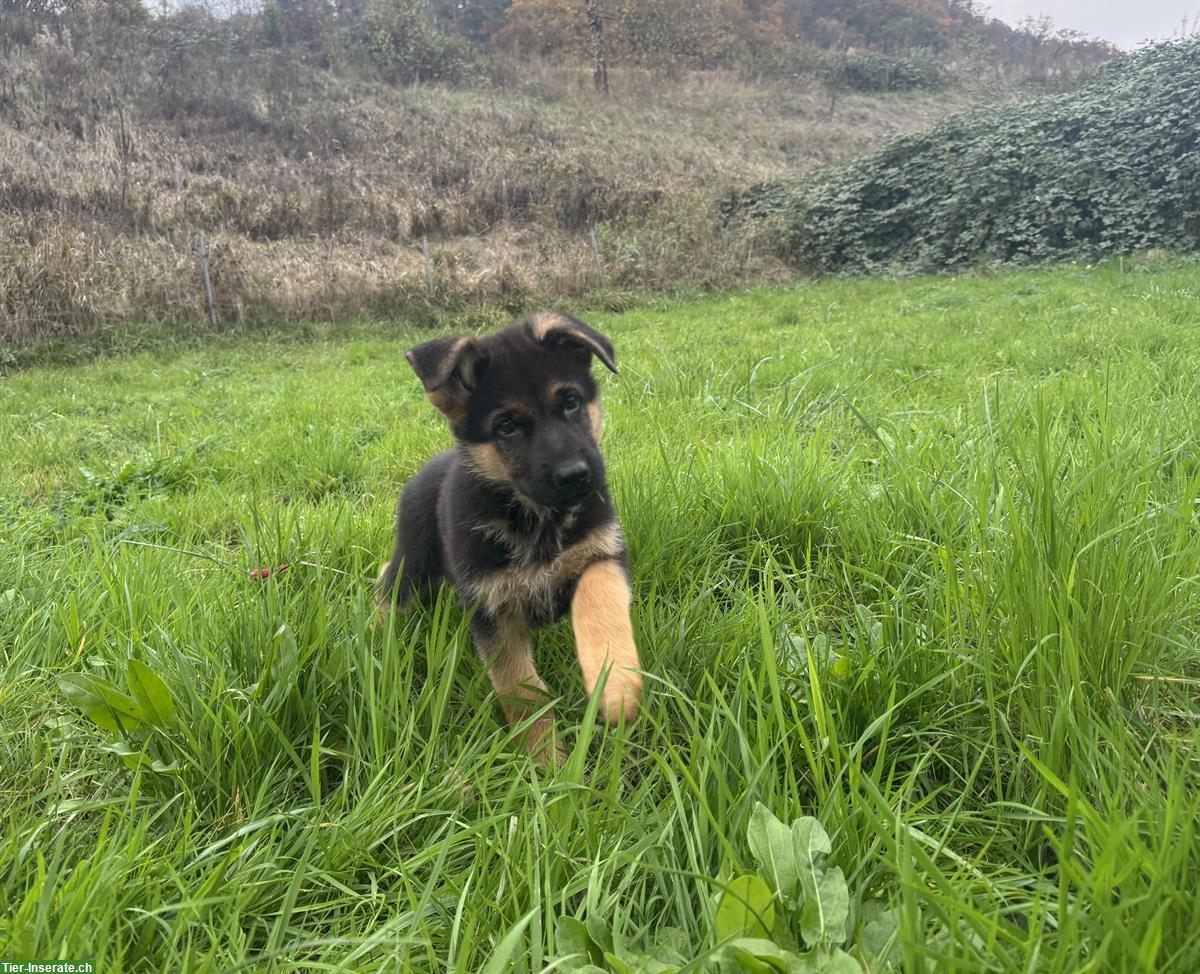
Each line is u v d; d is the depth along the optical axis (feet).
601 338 2.31
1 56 14.89
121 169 12.76
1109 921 0.90
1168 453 2.27
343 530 2.57
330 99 17.62
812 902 1.08
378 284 10.79
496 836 1.26
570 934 1.08
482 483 2.10
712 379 4.67
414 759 1.52
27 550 2.93
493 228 13.78
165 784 1.49
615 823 1.32
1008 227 11.58
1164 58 12.37
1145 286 8.14
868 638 1.72
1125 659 1.52
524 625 2.05
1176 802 1.07
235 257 10.62
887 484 2.39
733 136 19.92
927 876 1.13
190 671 1.64
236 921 1.16
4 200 11.02
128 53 16.85
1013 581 1.58
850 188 13.25
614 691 1.62
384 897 1.24
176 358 8.97
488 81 21.40
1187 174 10.61
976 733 1.50
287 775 1.52
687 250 12.63
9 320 8.87
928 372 4.75
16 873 1.26
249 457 4.00
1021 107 13.19
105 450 4.67
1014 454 2.12
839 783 1.25
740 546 2.39
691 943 1.14
